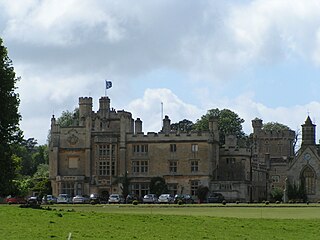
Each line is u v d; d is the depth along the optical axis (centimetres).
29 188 14025
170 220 5388
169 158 13738
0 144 7306
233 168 13925
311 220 5769
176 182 13625
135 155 13875
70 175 13988
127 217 5456
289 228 5216
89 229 4703
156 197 12300
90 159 14025
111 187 13838
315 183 13888
